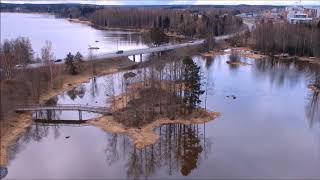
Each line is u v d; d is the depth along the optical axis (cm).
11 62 13500
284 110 11919
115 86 14000
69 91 13950
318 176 7806
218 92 13825
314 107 12212
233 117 11194
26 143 9406
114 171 8031
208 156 8694
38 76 13088
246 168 8138
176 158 8575
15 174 7800
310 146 9250
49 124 10750
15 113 10925
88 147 9212
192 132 10062
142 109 10894
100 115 11438
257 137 9762
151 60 17425
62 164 8319
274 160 8506
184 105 11094
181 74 11519
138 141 9456
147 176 7794
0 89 10831
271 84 15175
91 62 16900
